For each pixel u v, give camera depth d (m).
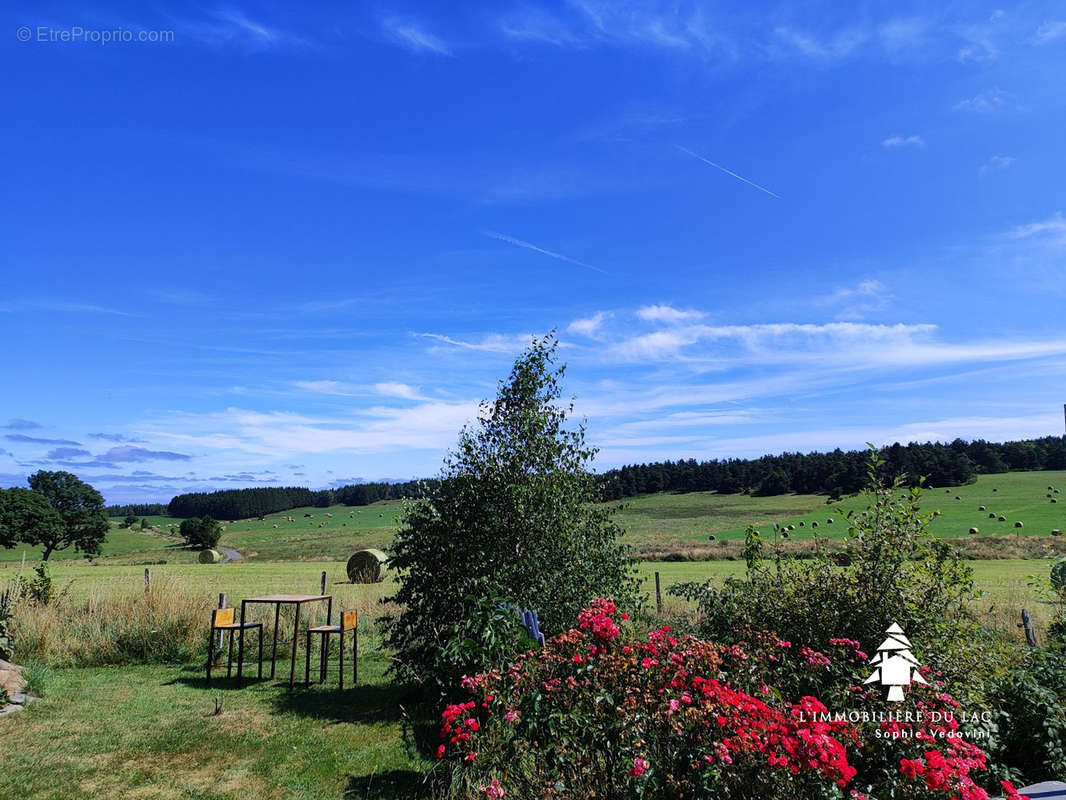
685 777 4.22
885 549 7.59
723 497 105.88
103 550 86.19
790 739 4.04
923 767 4.14
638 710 4.68
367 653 13.22
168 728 8.16
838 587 7.66
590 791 4.46
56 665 11.81
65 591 15.66
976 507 68.50
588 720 4.92
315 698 9.71
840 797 4.00
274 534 94.00
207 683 10.59
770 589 8.11
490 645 6.85
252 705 9.30
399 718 8.59
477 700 6.50
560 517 9.43
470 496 9.81
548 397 10.24
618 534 10.05
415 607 9.80
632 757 4.45
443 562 9.64
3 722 8.21
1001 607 14.09
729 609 8.20
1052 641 8.85
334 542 77.06
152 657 12.41
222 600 14.98
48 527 74.19
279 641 13.77
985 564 33.19
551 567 9.20
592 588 9.20
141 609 13.80
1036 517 57.72
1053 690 6.48
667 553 43.69
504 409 10.23
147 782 6.45
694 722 4.40
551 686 5.30
